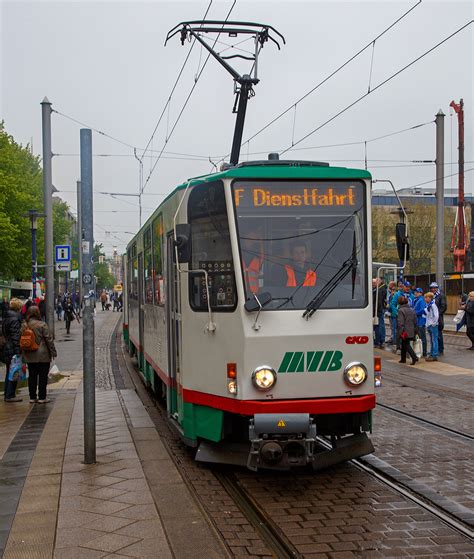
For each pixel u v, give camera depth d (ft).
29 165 137.59
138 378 52.37
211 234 23.88
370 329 23.02
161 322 31.76
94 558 16.02
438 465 25.16
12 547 16.71
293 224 23.20
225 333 22.99
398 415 34.73
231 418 23.71
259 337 22.20
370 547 17.26
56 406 37.76
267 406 21.89
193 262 24.73
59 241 163.63
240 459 23.56
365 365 22.90
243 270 22.63
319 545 17.43
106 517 18.84
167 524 18.30
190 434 25.00
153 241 35.37
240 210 23.03
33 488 21.61
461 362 56.49
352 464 25.52
